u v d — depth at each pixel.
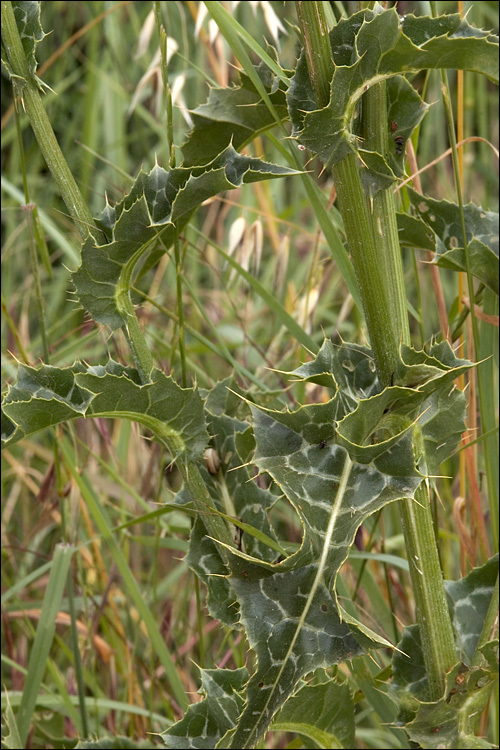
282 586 0.96
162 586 1.44
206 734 1.04
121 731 1.27
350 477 0.97
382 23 0.95
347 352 1.02
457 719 1.02
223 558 1.03
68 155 2.16
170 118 1.03
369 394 1.01
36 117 0.98
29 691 1.18
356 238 0.98
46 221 1.38
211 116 1.04
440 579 1.02
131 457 1.62
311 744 1.11
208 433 1.04
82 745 1.11
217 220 1.95
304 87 0.97
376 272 0.98
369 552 1.17
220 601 1.04
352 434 0.96
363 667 1.10
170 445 1.00
